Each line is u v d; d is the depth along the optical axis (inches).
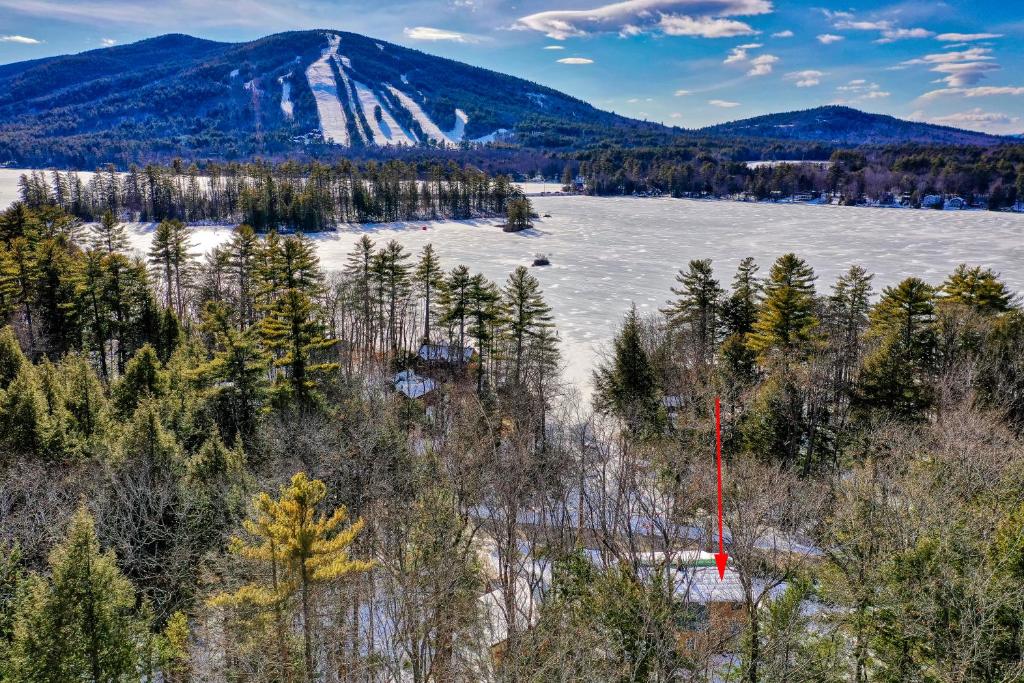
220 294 2982.3
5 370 1649.9
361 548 1042.1
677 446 1259.2
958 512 781.9
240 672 774.5
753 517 829.2
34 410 1307.8
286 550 752.3
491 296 2240.4
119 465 1125.7
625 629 685.9
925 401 1472.7
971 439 1011.9
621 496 1019.3
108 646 739.4
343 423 1393.9
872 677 735.1
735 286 2290.8
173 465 1159.6
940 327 1764.3
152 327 2377.0
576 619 716.7
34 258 2423.7
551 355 2249.0
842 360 1807.3
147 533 1013.8
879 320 2086.6
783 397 1457.9
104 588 748.0
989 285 2081.7
